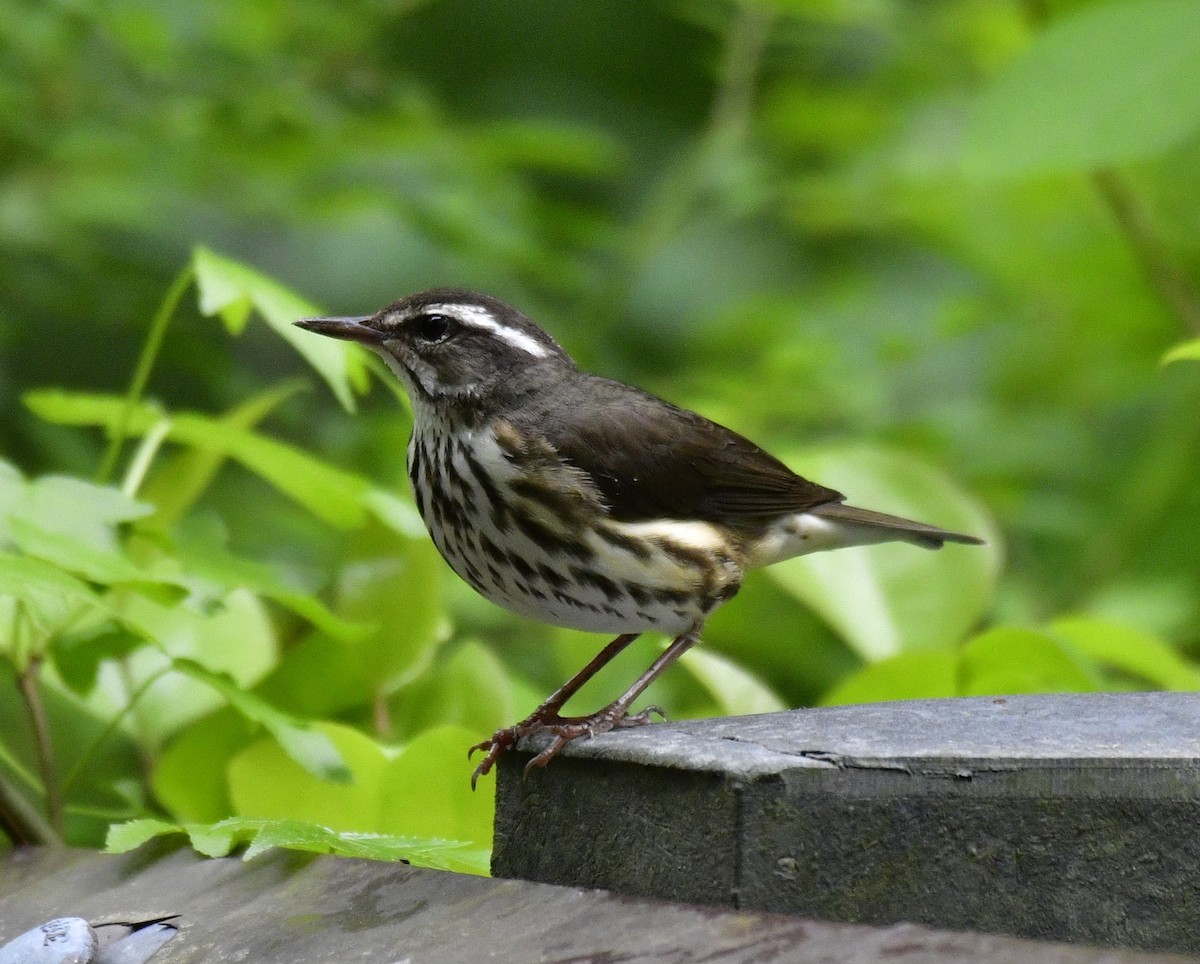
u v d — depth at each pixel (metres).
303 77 14.99
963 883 6.18
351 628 8.61
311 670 9.71
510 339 9.18
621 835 6.61
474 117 19.12
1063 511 16.06
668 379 17.41
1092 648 10.61
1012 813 6.19
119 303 14.55
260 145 14.62
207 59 14.71
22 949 6.46
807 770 6.17
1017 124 9.25
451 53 19.81
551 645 14.09
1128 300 17.25
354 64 15.34
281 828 6.82
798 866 6.15
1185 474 15.80
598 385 9.30
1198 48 9.11
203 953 6.35
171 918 6.70
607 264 17.91
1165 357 8.23
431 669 10.23
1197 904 6.14
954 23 17.62
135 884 7.24
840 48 18.45
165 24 14.18
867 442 15.38
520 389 9.09
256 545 13.92
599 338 16.11
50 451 13.73
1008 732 6.70
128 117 14.34
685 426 9.27
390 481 14.51
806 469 10.66
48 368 14.57
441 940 6.02
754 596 15.03
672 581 8.87
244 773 8.69
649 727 7.13
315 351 8.97
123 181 14.35
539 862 7.02
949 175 16.78
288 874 6.92
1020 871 6.19
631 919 5.83
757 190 16.72
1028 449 16.69
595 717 8.48
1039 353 17.53
